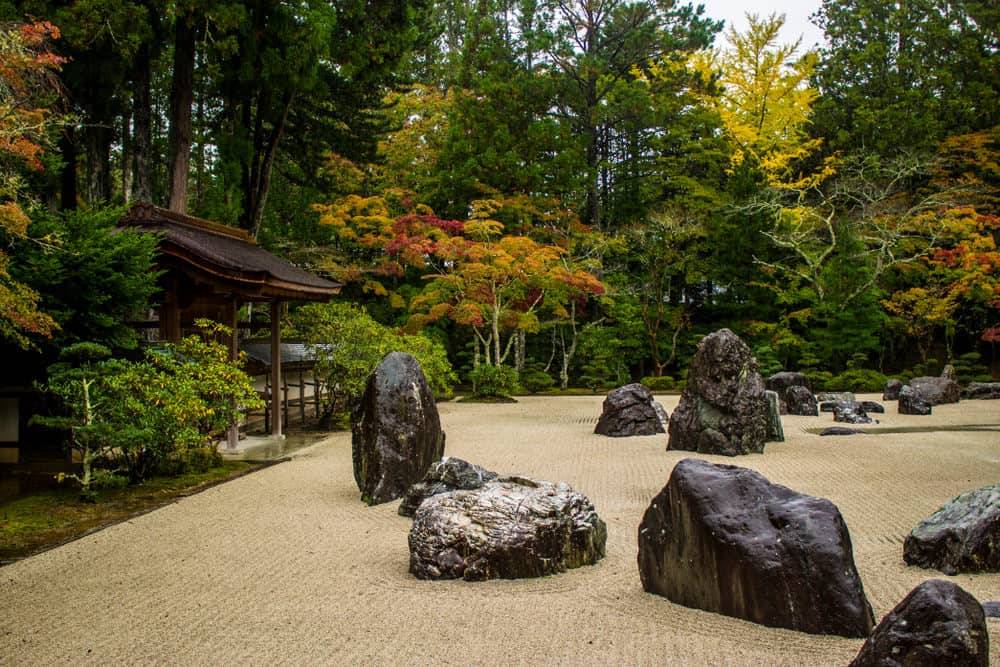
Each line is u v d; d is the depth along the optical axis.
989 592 5.45
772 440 13.29
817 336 26.42
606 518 7.93
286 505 8.66
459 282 23.77
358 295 28.48
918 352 30.53
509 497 6.27
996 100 28.31
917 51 31.86
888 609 5.15
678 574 5.30
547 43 27.92
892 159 27.95
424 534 6.06
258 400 11.24
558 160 27.48
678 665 4.27
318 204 26.02
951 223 24.77
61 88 9.77
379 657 4.46
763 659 4.31
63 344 9.81
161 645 4.68
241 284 11.59
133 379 9.25
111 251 9.66
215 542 7.08
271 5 18.11
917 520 7.63
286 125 24.27
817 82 34.88
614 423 14.46
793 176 31.84
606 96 29.72
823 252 27.41
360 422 9.34
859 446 12.55
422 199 28.23
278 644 4.67
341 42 20.20
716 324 29.62
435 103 31.53
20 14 14.38
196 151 28.38
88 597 5.58
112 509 8.47
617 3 30.16
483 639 4.71
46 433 10.85
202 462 10.90
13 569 6.29
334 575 6.06
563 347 27.27
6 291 7.55
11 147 7.83
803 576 4.72
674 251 27.52
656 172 30.80
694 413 12.23
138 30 15.43
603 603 5.34
